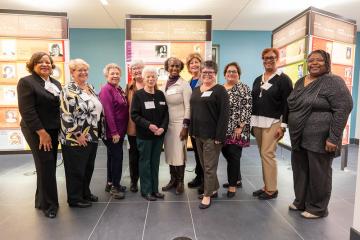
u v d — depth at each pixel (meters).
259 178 3.78
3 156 5.07
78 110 2.48
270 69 2.87
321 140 2.33
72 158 2.58
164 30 3.96
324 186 2.44
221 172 4.05
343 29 3.90
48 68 2.45
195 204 2.82
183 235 2.20
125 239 2.14
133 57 3.97
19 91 2.29
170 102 2.88
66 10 5.07
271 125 2.86
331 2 4.64
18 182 3.59
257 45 6.52
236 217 2.53
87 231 2.27
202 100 2.58
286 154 5.29
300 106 2.43
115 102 2.88
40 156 2.42
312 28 3.54
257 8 4.95
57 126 2.52
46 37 3.80
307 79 2.49
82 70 2.57
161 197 2.97
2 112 3.87
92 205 2.79
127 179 3.72
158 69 3.99
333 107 2.27
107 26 6.20
